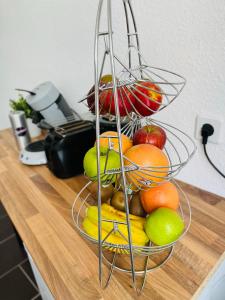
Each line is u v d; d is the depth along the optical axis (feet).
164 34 2.14
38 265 1.72
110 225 1.60
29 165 3.14
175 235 1.47
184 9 1.94
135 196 1.73
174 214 1.53
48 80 4.24
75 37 3.21
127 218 1.29
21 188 2.63
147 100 1.55
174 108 2.31
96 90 1.20
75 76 3.54
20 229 2.04
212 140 2.13
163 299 1.45
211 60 1.92
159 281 1.56
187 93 2.17
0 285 4.13
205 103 2.08
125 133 2.05
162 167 1.42
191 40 1.98
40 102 3.34
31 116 3.83
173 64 2.17
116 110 1.20
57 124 3.17
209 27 1.84
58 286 1.57
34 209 2.28
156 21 2.15
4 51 5.36
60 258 1.76
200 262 1.67
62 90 3.96
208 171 2.30
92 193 2.22
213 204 2.22
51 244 1.87
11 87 5.91
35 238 1.94
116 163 1.53
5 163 3.26
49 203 2.35
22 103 3.87
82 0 2.85
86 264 1.70
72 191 2.52
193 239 1.85
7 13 4.51
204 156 2.26
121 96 1.51
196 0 1.84
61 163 2.65
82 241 1.88
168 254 1.73
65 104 3.68
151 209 1.64
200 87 2.06
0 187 2.67
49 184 2.68
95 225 1.66
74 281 1.59
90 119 3.23
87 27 2.95
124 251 1.58
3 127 7.68
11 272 4.32
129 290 1.52
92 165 1.57
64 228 2.02
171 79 2.25
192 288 1.51
